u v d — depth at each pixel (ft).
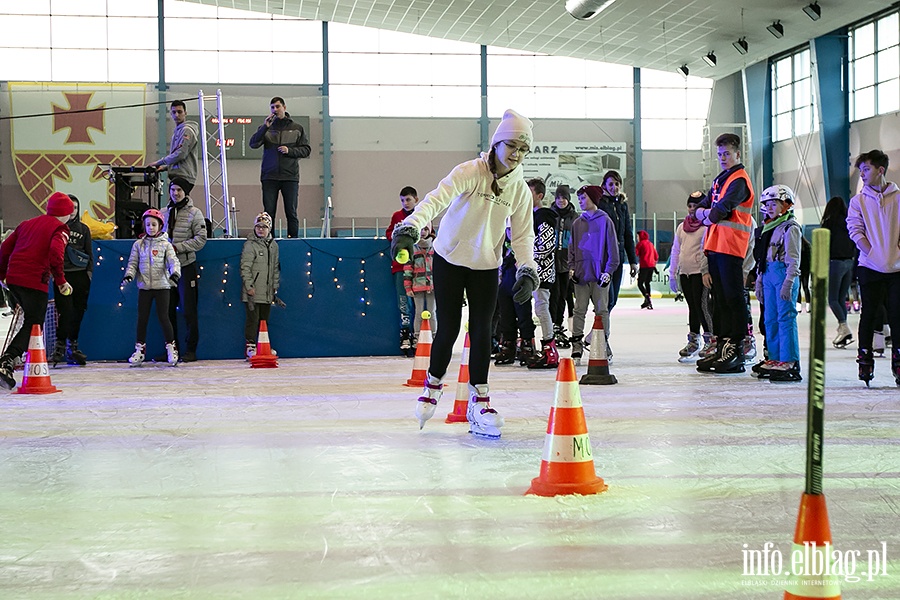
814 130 76.69
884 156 18.45
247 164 33.73
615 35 76.74
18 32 77.92
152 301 26.63
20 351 20.04
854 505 8.90
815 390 5.03
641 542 7.64
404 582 6.65
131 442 13.10
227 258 29.04
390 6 74.90
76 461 11.66
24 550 7.63
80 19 78.59
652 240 78.13
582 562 7.09
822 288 4.94
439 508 8.86
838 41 74.23
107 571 7.03
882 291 18.79
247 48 80.79
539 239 23.53
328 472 10.69
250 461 11.48
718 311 22.36
